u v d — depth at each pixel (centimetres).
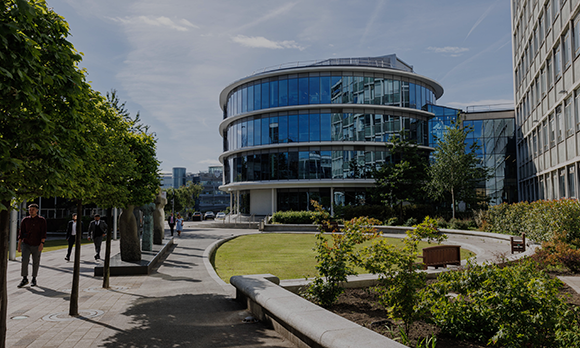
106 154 717
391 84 4184
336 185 3966
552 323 430
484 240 2212
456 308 484
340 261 631
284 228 3388
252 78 4294
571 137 2028
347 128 4062
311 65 4344
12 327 589
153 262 1256
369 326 519
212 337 522
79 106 398
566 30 2044
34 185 367
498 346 440
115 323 605
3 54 291
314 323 398
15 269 1277
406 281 511
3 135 325
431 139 4403
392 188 3459
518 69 3541
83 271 1202
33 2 369
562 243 1002
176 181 12850
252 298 588
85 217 3481
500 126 4400
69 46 390
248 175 4344
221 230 3512
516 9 3497
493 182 4356
